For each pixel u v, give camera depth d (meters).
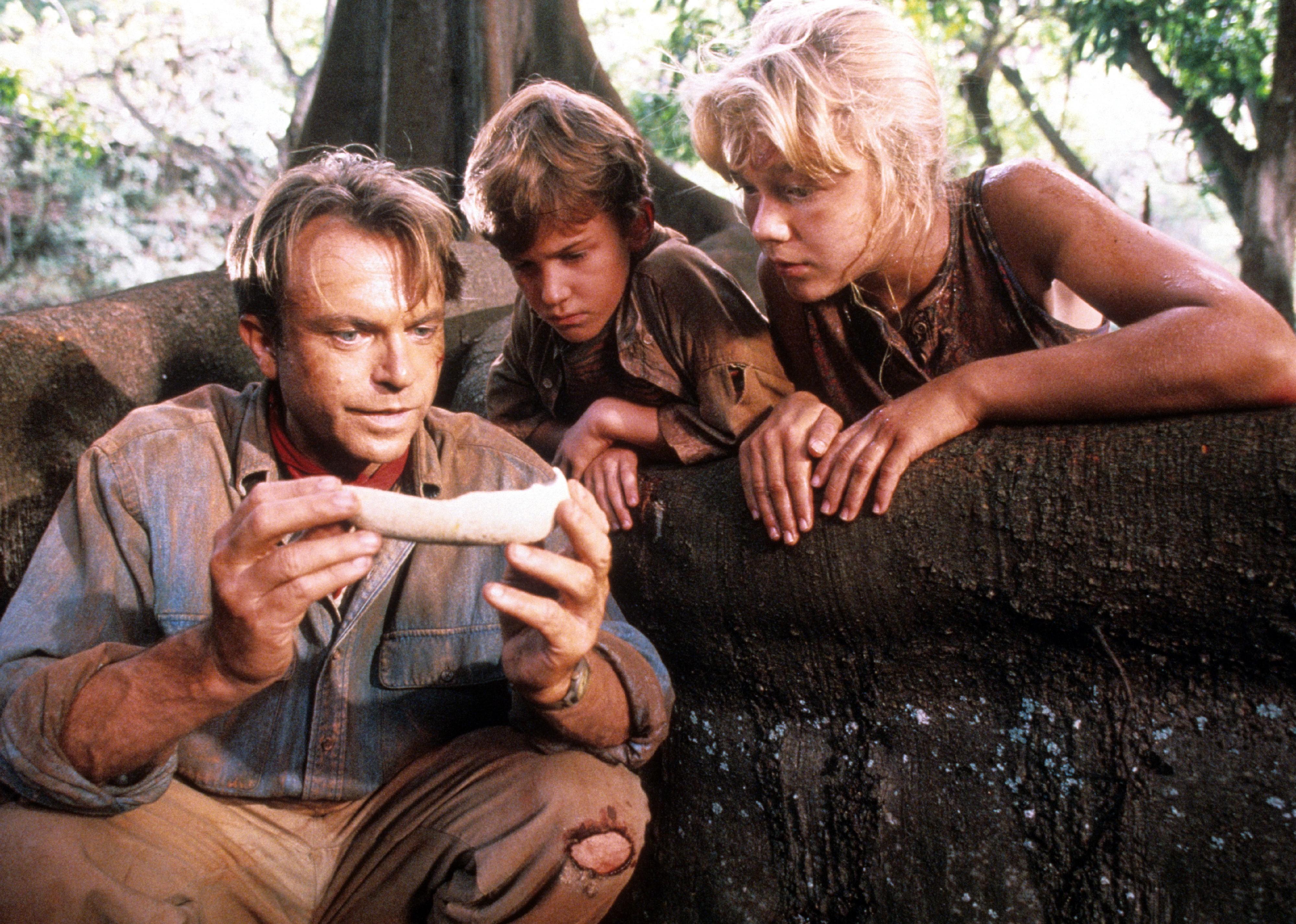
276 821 1.69
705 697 2.12
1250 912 1.55
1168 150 11.59
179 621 1.66
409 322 1.60
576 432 2.25
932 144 1.93
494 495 1.39
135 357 2.80
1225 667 1.63
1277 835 1.55
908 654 1.87
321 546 1.34
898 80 1.87
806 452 1.89
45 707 1.43
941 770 1.85
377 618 1.75
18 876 1.39
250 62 12.20
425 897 1.67
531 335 2.45
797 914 1.96
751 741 2.06
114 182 11.33
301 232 1.55
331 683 1.69
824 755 1.97
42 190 10.64
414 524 1.36
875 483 1.81
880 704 1.92
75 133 10.52
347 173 1.64
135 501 1.69
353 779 1.71
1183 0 7.79
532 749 1.69
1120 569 1.63
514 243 2.19
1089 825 1.69
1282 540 1.52
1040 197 1.92
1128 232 1.82
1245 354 1.58
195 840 1.61
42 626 1.60
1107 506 1.63
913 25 8.34
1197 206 11.84
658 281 2.21
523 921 1.60
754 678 2.04
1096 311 2.15
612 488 2.14
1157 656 1.67
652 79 11.22
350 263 1.54
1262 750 1.59
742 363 2.12
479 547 1.57
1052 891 1.72
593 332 2.27
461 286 1.76
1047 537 1.68
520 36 4.52
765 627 1.98
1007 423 1.79
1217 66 7.71
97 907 1.41
